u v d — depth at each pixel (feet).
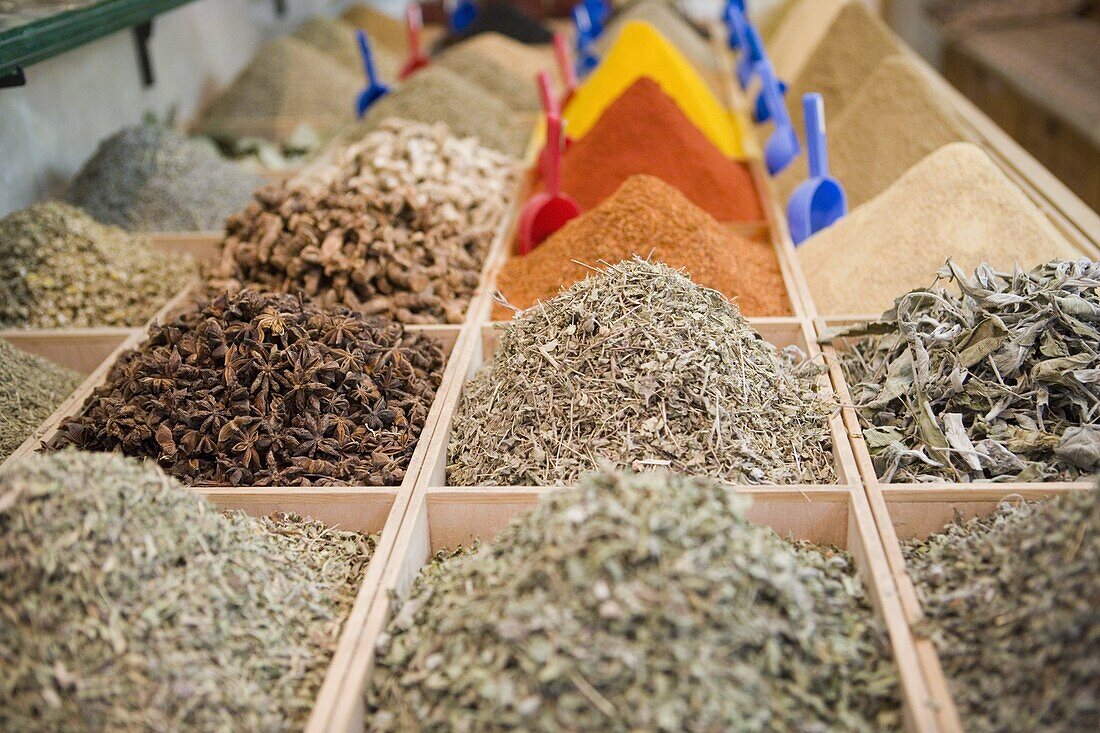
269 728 4.23
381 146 9.91
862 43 12.92
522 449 5.92
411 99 12.27
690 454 5.63
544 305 6.56
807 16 15.83
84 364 7.82
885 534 5.06
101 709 3.99
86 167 10.53
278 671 4.52
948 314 6.31
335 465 5.99
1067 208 8.50
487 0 21.09
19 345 7.72
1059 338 5.96
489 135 12.11
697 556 4.15
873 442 5.94
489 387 6.52
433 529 5.69
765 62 11.51
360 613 4.73
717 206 9.78
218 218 10.38
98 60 11.38
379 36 18.89
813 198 9.39
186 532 4.72
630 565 4.11
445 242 8.70
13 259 8.38
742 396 5.93
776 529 5.47
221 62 15.53
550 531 4.33
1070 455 5.50
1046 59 15.71
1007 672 4.18
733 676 3.96
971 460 5.63
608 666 3.88
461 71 14.80
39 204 8.92
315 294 7.84
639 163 9.91
